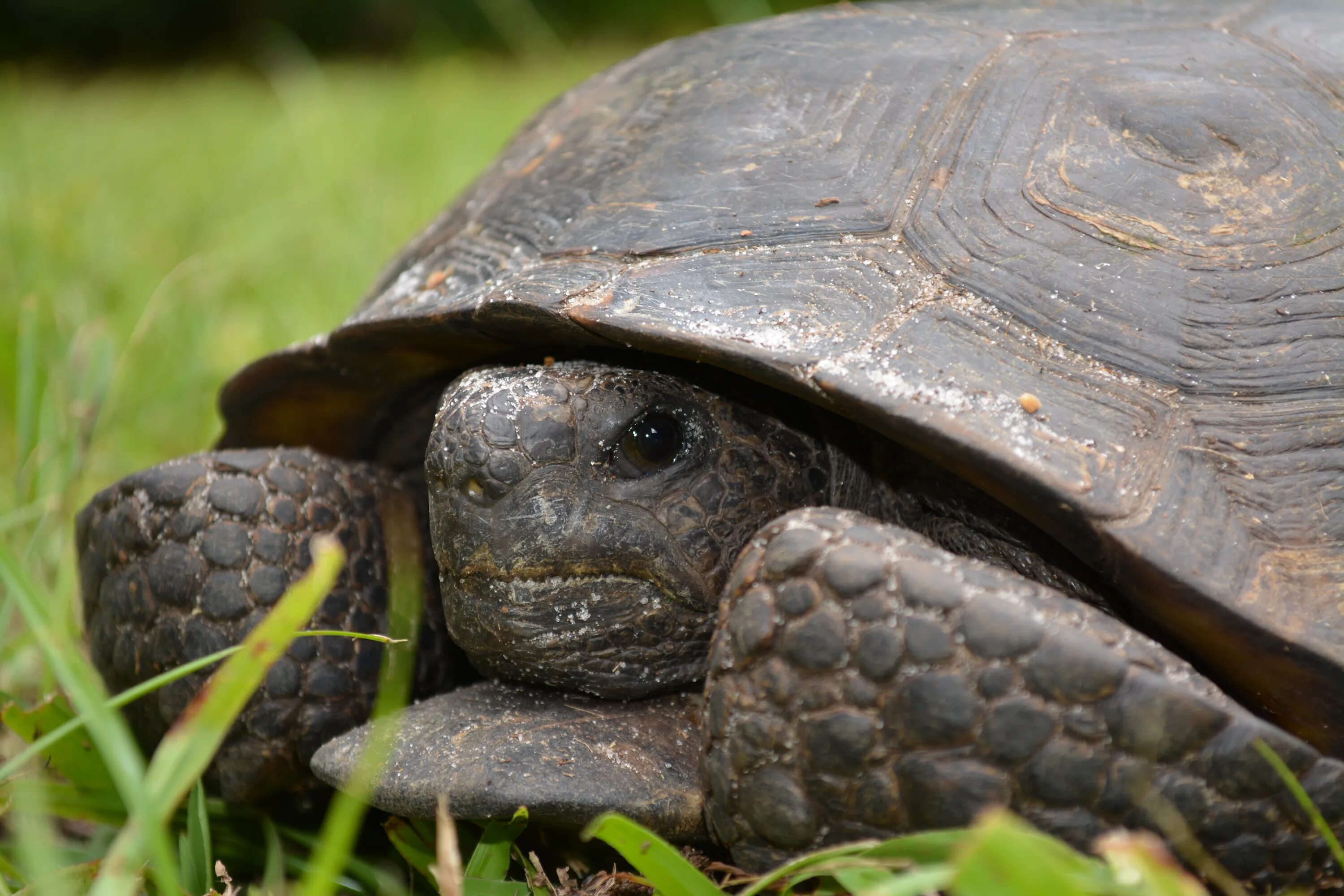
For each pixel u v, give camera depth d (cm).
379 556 45
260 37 247
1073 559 42
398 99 144
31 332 52
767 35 47
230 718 39
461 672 46
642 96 46
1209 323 42
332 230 82
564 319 42
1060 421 41
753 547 41
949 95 44
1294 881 40
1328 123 44
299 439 48
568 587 43
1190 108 44
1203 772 40
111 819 44
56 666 39
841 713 40
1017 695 40
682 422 43
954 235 43
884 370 41
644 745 42
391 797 42
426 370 46
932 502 43
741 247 43
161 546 45
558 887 42
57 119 158
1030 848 37
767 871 41
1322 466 41
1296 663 40
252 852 45
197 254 69
